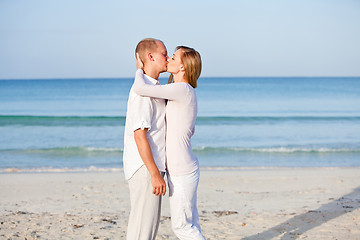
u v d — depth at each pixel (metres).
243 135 19.22
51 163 12.50
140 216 3.07
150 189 3.04
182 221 3.21
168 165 3.20
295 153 14.44
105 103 39.34
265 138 18.39
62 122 22.38
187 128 3.19
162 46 3.25
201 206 6.69
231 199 7.23
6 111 32.62
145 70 3.22
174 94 3.07
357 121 24.25
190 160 3.21
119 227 5.31
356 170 10.88
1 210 6.39
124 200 7.20
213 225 5.40
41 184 8.79
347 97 44.94
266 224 5.42
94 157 13.57
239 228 5.25
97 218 5.77
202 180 9.25
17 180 9.27
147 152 2.94
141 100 2.99
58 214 6.07
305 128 21.61
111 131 19.89
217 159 13.31
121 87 67.69
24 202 7.04
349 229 5.07
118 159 13.23
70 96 49.09
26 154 14.10
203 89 60.59
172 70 3.28
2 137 18.17
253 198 7.30
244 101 40.69
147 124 2.93
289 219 5.64
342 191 7.83
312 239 4.72
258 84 77.56
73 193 7.84
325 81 91.56
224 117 24.67
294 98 44.12
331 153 14.47
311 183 8.85
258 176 9.83
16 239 4.71
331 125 22.77
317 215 5.79
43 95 51.09
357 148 15.12
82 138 17.95
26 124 21.81
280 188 8.32
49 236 4.86
